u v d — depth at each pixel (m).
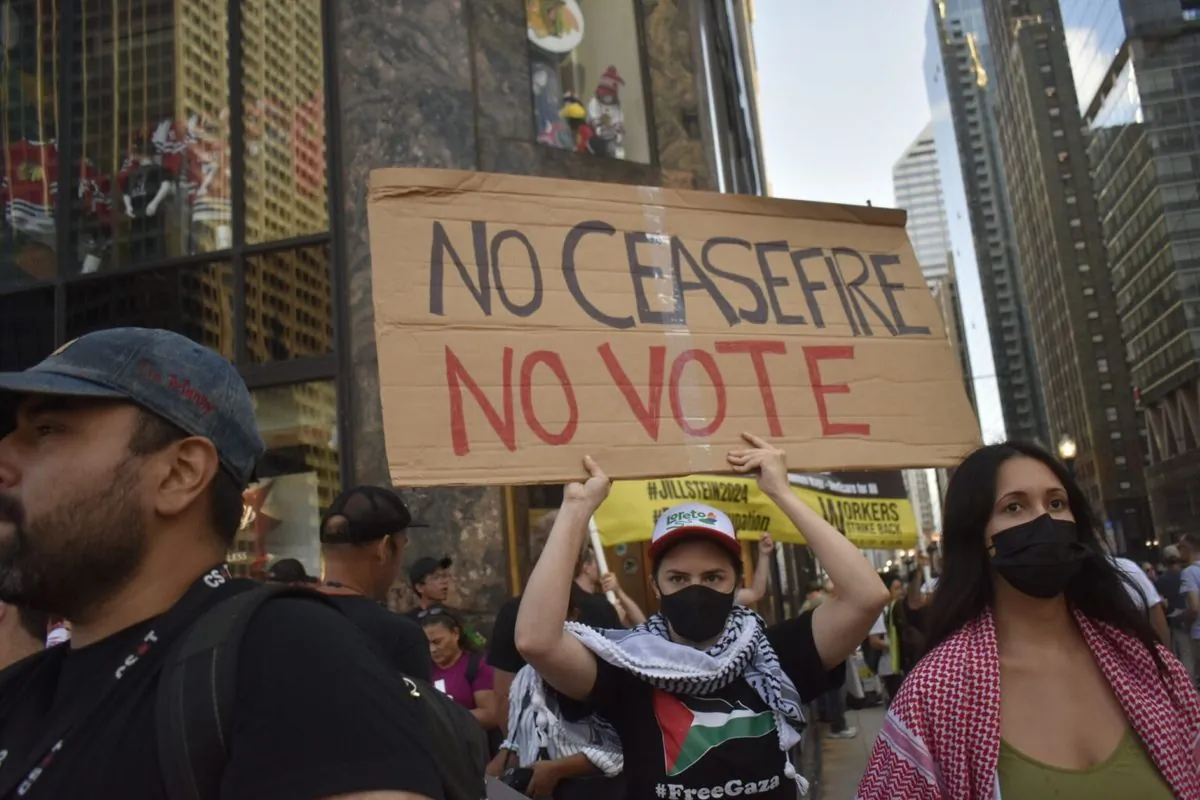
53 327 8.49
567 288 3.01
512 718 3.13
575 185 3.15
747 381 3.08
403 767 1.10
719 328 3.13
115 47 9.01
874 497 9.27
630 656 2.48
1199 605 10.36
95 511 1.27
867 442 3.14
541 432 2.81
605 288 3.05
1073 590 2.26
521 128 8.72
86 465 1.28
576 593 4.52
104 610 1.30
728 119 18.56
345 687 1.13
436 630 4.38
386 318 2.78
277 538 7.62
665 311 3.09
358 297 7.77
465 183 3.00
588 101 9.55
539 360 2.89
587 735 2.61
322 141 8.22
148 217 8.59
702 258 3.23
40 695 1.32
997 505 2.23
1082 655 2.21
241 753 1.07
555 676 2.46
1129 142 95.81
